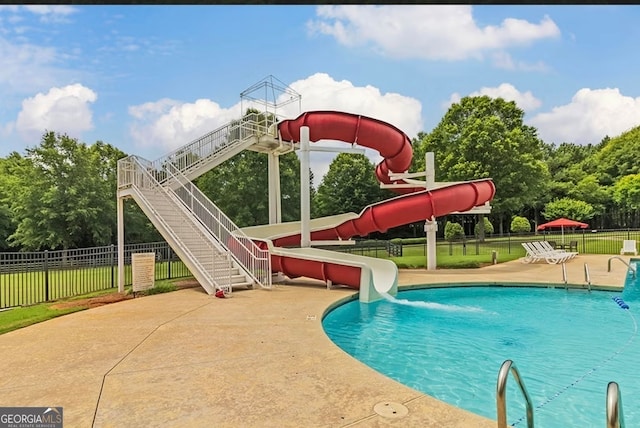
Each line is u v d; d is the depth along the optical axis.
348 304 11.02
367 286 11.18
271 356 5.78
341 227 16.78
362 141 16.86
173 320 8.15
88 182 29.02
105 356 5.85
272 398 4.30
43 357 5.83
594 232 38.34
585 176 53.75
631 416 4.82
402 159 18.19
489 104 33.41
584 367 6.44
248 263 12.78
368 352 7.29
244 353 5.92
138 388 4.63
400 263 18.94
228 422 3.78
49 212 27.25
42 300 11.75
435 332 8.59
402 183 20.64
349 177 42.19
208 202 14.04
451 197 15.09
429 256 17.34
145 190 13.23
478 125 30.97
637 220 53.69
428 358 6.93
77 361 5.63
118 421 3.82
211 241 12.84
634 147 53.44
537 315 10.03
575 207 42.91
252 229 18.61
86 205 28.47
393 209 15.18
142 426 3.72
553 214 44.19
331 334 8.49
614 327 8.91
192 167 15.71
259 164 32.59
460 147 31.30
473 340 8.01
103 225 29.28
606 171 55.38
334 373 5.06
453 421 3.73
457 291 13.10
